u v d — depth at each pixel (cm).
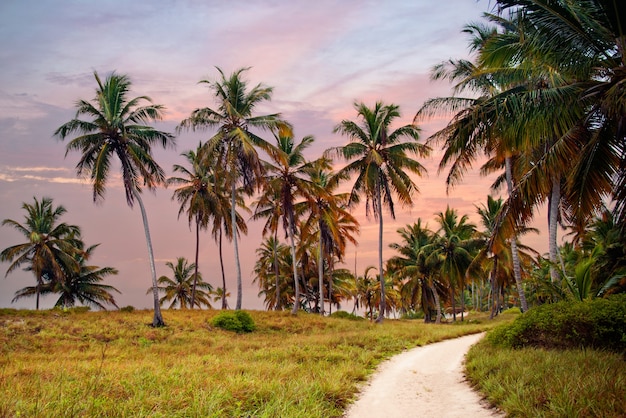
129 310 3058
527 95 1075
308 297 5547
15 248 4153
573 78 1133
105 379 912
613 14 972
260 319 3077
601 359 973
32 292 4512
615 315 1159
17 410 628
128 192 2659
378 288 6222
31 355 1625
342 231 4556
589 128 1091
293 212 3909
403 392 1016
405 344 2016
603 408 623
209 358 1420
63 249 4353
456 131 1178
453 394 977
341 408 866
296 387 887
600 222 2852
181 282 5591
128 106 2639
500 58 1325
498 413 764
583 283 1600
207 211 4072
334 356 1468
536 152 1675
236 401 783
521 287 2992
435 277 4950
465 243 4559
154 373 1005
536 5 1006
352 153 3438
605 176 1061
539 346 1326
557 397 689
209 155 3103
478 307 8181
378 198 3431
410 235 5066
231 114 3089
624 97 909
